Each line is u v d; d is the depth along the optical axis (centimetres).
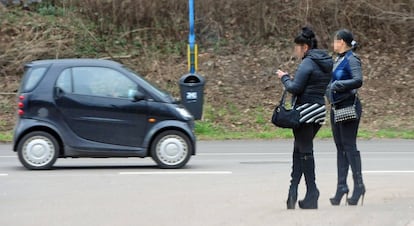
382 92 6675
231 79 6825
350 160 2438
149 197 2678
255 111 6356
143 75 6856
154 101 3569
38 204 2536
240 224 2138
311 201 2341
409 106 6469
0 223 2200
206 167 3672
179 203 2538
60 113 3516
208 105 6397
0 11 7344
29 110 3516
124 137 3541
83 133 3525
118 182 3081
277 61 7081
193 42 6075
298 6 7594
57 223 2191
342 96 2397
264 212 2330
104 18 7406
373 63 7125
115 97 3547
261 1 7550
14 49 6912
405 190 2836
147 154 3578
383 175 3353
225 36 7419
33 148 3522
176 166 3594
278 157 4269
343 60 2403
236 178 3219
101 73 3575
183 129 3588
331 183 3064
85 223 2184
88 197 2684
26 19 7300
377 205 2445
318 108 2214
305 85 2195
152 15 7456
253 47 7319
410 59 7181
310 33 2227
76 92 3534
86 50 7069
